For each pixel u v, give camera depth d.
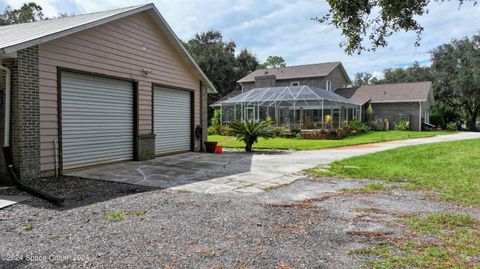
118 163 9.82
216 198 5.64
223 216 4.59
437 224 4.26
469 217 4.53
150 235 3.83
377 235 3.86
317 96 23.17
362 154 12.66
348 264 3.09
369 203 5.38
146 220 4.39
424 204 5.31
